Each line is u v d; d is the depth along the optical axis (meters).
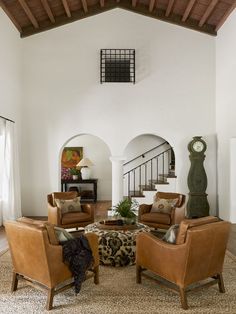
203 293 3.04
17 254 2.99
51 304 2.72
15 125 6.59
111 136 7.12
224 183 6.57
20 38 7.02
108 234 3.83
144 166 9.27
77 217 5.32
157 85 7.14
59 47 7.14
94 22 7.16
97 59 7.14
